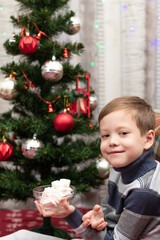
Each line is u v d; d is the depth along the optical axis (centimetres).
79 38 199
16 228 172
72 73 145
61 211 85
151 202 81
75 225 87
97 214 85
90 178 149
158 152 105
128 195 86
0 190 145
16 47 142
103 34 203
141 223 82
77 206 205
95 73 202
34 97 144
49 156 136
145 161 87
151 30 200
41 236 94
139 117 86
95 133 162
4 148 136
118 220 93
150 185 82
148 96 204
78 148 150
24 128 140
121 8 201
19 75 144
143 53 201
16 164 153
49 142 149
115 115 86
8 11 192
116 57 204
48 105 143
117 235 84
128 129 84
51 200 82
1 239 92
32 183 140
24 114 155
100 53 204
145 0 198
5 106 198
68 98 141
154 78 203
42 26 141
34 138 136
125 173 88
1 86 135
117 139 85
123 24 201
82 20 198
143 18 199
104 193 204
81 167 180
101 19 201
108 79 206
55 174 150
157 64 203
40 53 143
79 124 145
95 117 204
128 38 202
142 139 87
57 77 133
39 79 147
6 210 201
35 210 201
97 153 150
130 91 205
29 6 146
